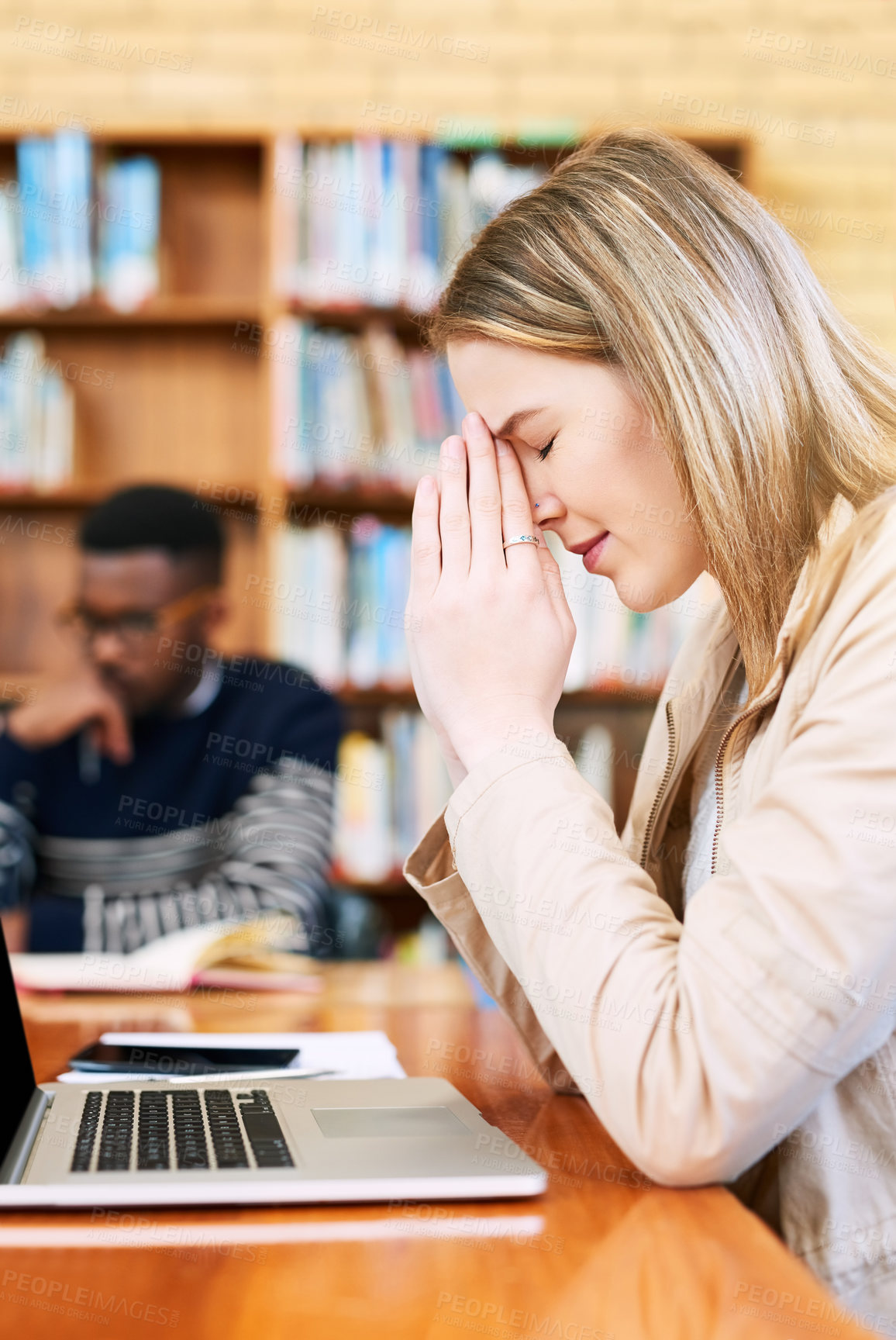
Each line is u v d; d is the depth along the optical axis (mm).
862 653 685
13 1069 728
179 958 1467
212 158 2988
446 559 841
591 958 668
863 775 640
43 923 1830
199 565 2170
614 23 3137
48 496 2793
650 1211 628
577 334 815
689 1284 527
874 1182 732
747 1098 625
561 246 834
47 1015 1283
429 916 2754
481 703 785
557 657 808
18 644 2945
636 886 697
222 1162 645
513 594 811
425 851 926
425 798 2668
